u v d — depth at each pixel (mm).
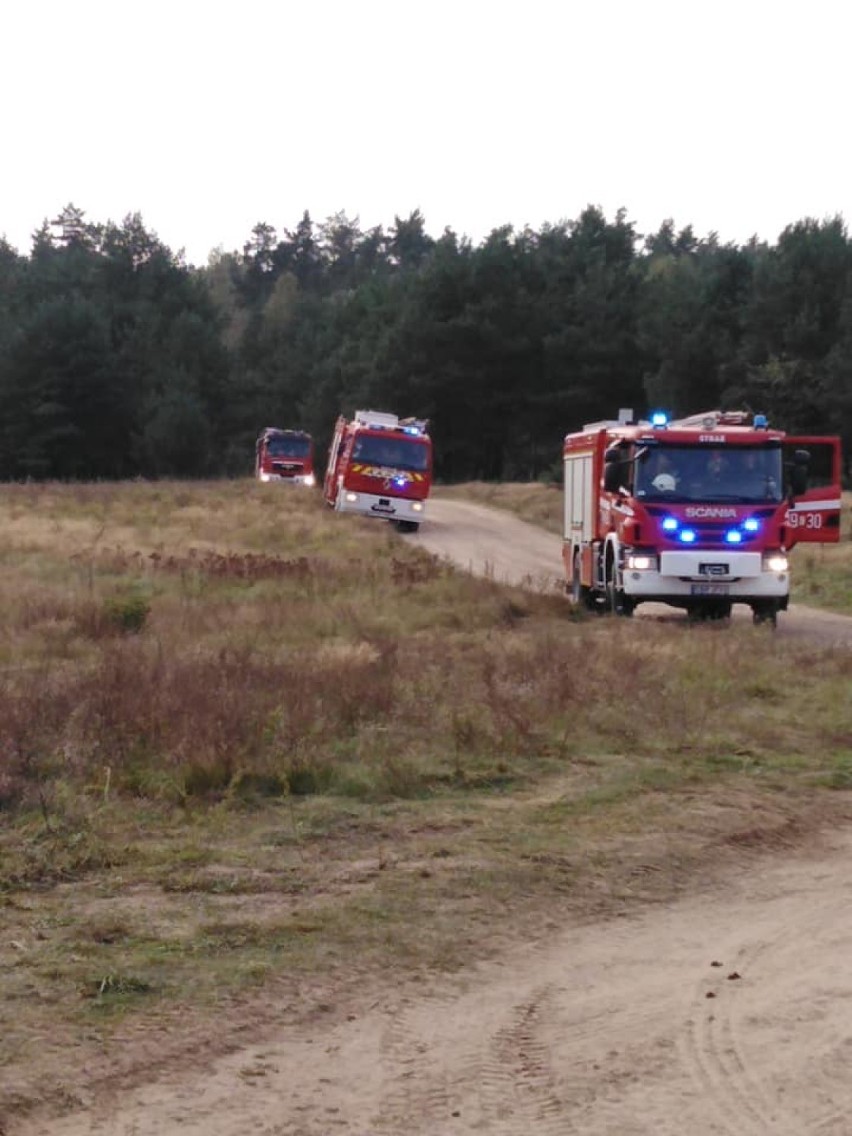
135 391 96312
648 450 21156
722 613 21969
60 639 16984
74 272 114250
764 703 13922
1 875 7664
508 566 34719
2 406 91625
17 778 9328
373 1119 5059
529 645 16453
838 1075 5457
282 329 122688
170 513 42812
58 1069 5371
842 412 65000
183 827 8828
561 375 84312
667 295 81438
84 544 31656
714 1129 4980
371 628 18688
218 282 174500
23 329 93312
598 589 23156
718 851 8914
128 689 11539
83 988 6133
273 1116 5074
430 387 84500
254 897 7531
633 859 8578
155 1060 5504
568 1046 5777
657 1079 5430
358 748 10766
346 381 96438
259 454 65000
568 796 9945
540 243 107125
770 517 21031
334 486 46844
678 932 7371
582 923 7453
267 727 10641
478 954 6891
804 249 72125
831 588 28594
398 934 7070
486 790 10086
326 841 8641
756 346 71500
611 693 13250
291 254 179500
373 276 121812
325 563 27234
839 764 11438
